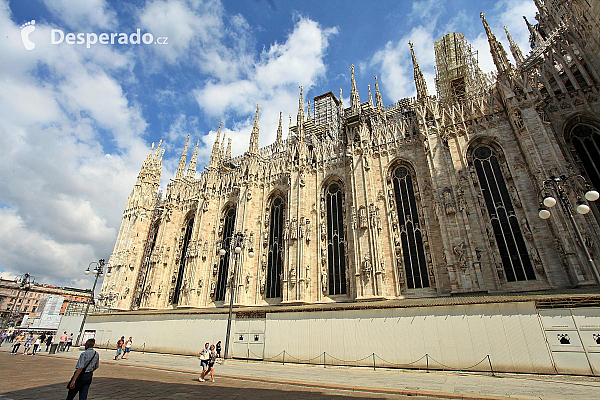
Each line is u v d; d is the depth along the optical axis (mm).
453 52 54250
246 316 34281
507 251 31078
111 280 61500
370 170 40656
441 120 38062
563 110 35031
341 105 59000
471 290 29734
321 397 14156
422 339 24703
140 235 64688
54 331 70500
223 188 56438
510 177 33125
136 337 43250
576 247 26547
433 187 35438
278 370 24672
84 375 10578
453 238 32281
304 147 48875
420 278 34281
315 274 40312
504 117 35312
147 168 71438
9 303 121812
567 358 20328
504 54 36875
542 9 43000
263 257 46250
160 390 15312
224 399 13336
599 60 33625
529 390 15430
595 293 21469
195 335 37375
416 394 14961
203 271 51156
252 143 54406
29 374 19812
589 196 16891
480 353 22609
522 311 22344
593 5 32312
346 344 27359
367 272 35469
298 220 43438
